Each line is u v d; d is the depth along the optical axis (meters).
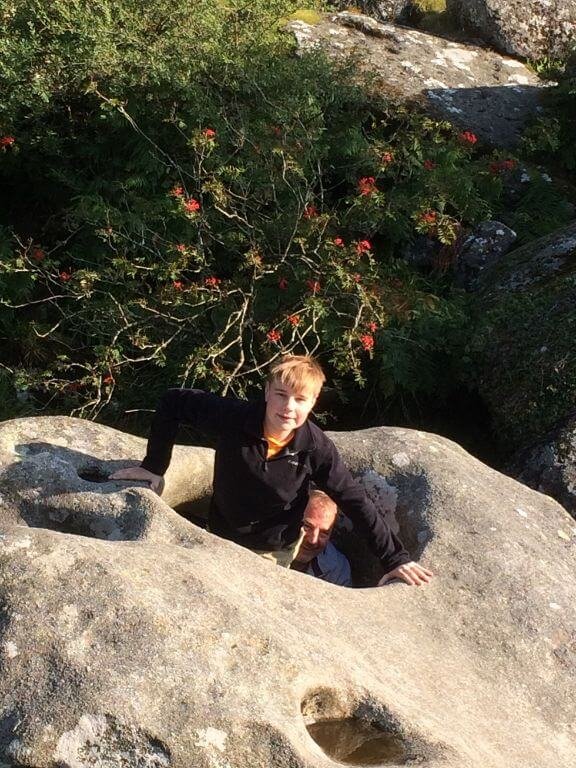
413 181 6.78
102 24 6.62
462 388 6.00
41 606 2.38
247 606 2.57
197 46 6.79
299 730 2.31
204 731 2.21
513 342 5.68
